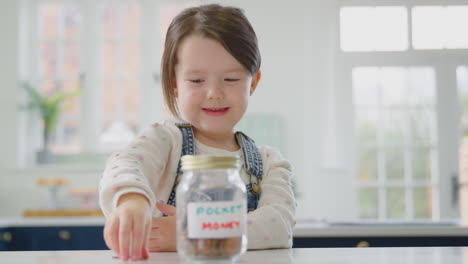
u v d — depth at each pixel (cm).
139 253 63
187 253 57
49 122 448
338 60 446
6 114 457
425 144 438
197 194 57
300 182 445
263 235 84
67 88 476
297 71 453
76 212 360
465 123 434
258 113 449
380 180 440
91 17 478
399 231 213
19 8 466
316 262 60
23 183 445
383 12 444
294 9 456
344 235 213
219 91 91
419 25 441
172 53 96
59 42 479
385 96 443
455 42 438
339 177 435
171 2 479
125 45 479
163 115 474
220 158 57
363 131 444
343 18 448
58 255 70
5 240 290
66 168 443
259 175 102
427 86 440
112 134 474
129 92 477
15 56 462
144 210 66
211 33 90
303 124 449
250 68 94
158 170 93
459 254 69
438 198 434
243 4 456
